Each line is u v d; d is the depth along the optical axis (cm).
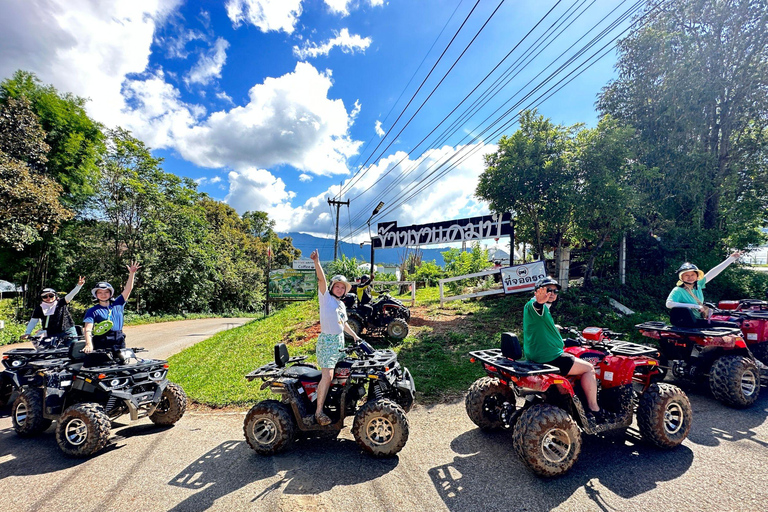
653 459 382
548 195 980
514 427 384
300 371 449
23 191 1355
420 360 732
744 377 512
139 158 2578
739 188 1360
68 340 670
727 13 1159
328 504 328
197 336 1577
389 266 2956
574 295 1013
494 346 777
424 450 423
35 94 1827
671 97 1193
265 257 5006
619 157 934
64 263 2108
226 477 383
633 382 444
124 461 431
